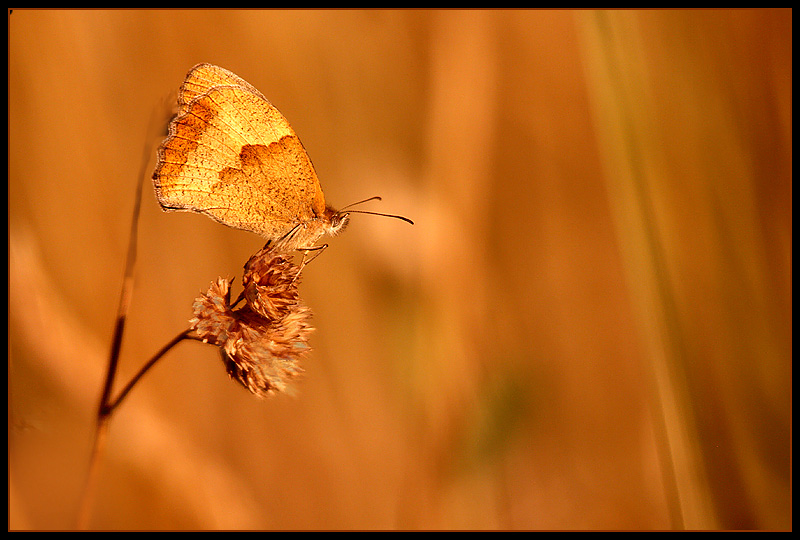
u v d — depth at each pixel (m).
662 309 0.39
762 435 0.39
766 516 0.39
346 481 0.41
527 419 0.41
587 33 0.40
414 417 0.41
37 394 0.38
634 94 0.39
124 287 0.37
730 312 0.39
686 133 0.39
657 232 0.39
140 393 0.40
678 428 0.39
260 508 0.41
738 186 0.39
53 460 0.38
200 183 0.39
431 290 0.41
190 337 0.37
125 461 0.39
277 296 0.38
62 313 0.38
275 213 0.39
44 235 0.41
